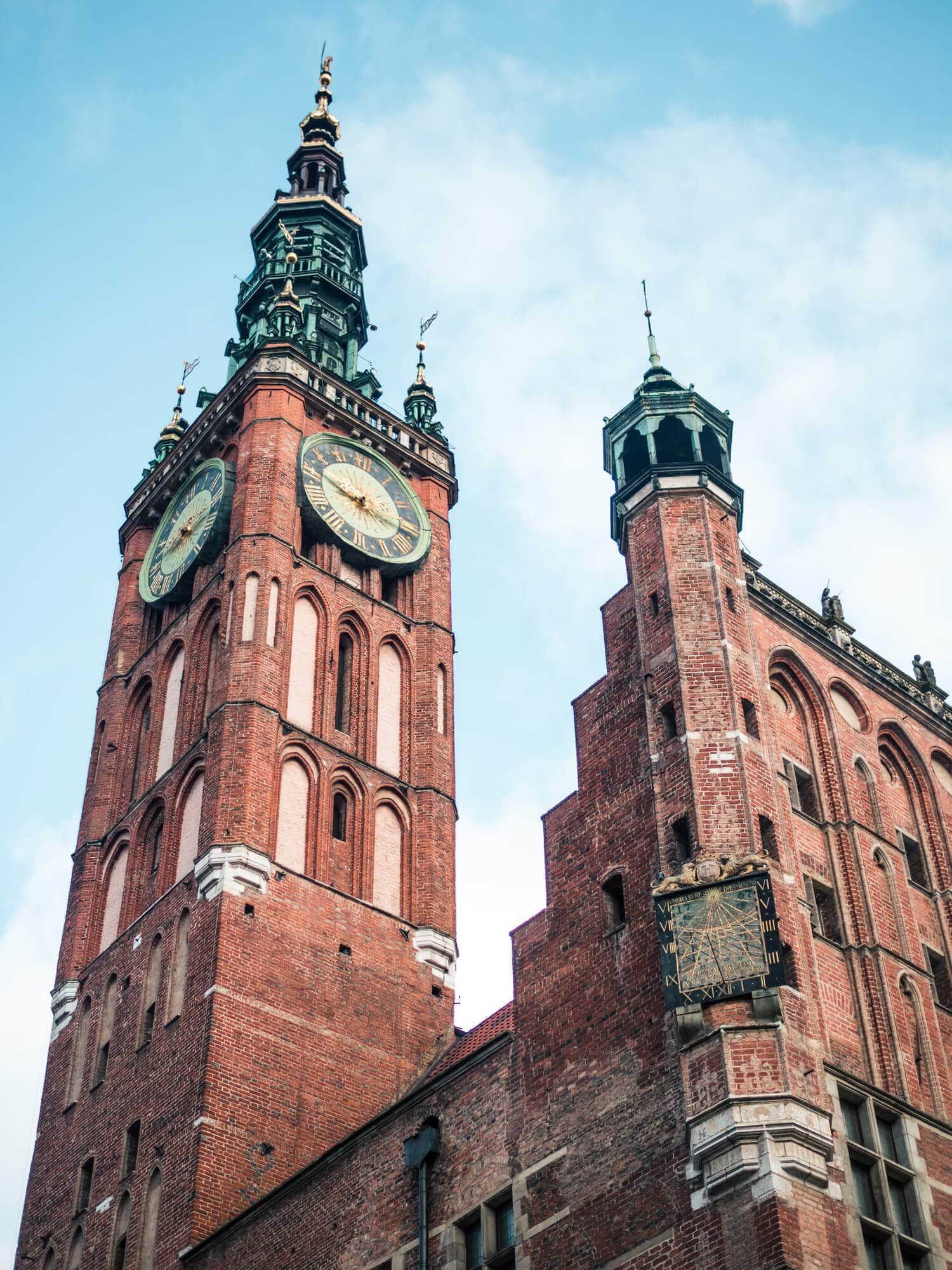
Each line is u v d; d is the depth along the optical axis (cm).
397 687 5722
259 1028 4534
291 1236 3731
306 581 5616
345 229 7569
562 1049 3275
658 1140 2959
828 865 3578
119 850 5488
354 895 5062
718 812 3278
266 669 5262
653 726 3503
